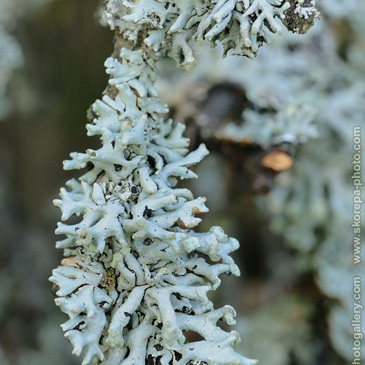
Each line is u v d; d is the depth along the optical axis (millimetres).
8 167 500
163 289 256
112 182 260
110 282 258
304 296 401
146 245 259
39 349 472
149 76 265
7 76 403
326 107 361
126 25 262
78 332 252
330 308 377
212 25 253
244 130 324
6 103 434
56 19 423
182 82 337
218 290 441
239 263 449
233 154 329
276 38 351
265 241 437
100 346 258
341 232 371
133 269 257
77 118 458
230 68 338
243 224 427
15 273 486
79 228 255
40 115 476
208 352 251
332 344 376
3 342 465
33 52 442
